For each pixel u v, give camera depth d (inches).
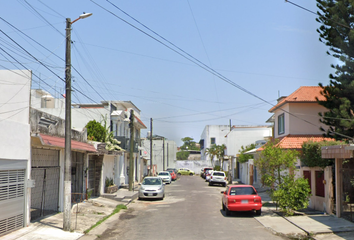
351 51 631.8
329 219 590.2
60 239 450.0
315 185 724.7
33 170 570.3
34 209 572.7
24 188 496.7
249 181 1535.4
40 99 1211.9
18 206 480.4
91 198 874.1
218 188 1433.3
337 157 552.7
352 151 502.3
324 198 671.1
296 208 645.9
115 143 1118.4
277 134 1117.1
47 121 593.9
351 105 652.7
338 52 652.7
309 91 1051.3
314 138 970.7
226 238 461.7
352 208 557.0
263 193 1133.1
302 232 502.6
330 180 643.5
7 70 525.3
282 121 1080.8
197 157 3973.9
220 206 821.2
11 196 462.0
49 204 624.1
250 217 649.6
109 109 1200.8
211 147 2768.2
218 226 553.9
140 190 963.3
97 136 1041.5
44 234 466.3
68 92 512.7
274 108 1114.1
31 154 551.5
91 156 916.6
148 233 501.7
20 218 486.3
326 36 658.2
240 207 644.1
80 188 815.7
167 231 514.6
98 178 934.4
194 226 554.3
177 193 1184.2
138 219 637.3
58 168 657.6
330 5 641.0
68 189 506.9
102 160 943.0
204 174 2215.8
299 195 649.0
